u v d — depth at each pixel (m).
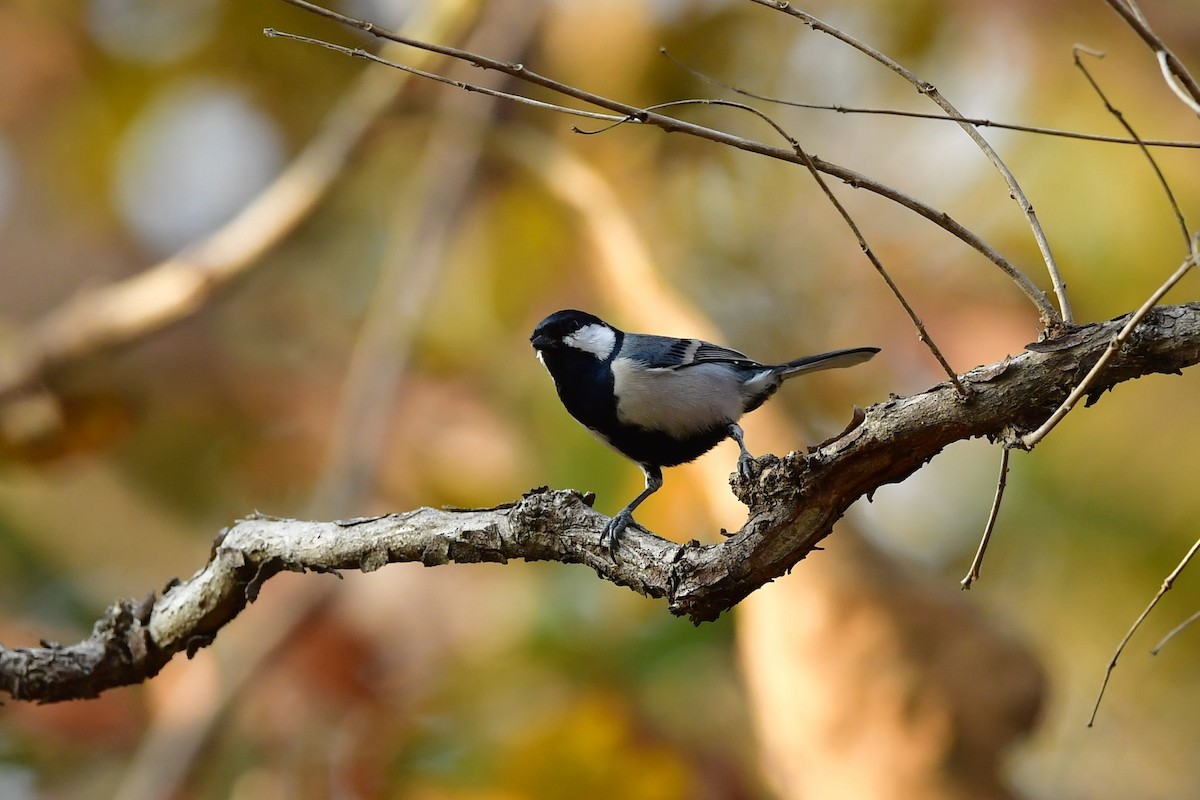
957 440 5.21
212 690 10.48
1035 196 11.09
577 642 10.33
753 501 5.48
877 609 7.89
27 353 11.62
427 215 12.02
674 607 5.66
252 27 14.20
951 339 12.09
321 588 10.46
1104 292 10.84
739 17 12.64
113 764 11.23
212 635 6.95
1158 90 10.77
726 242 13.59
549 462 11.09
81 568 13.48
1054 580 13.13
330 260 15.47
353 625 10.73
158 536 13.55
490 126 12.20
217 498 13.61
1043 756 14.17
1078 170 10.87
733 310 13.37
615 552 5.90
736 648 10.38
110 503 13.51
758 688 8.22
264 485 13.55
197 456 13.57
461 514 6.29
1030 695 7.82
